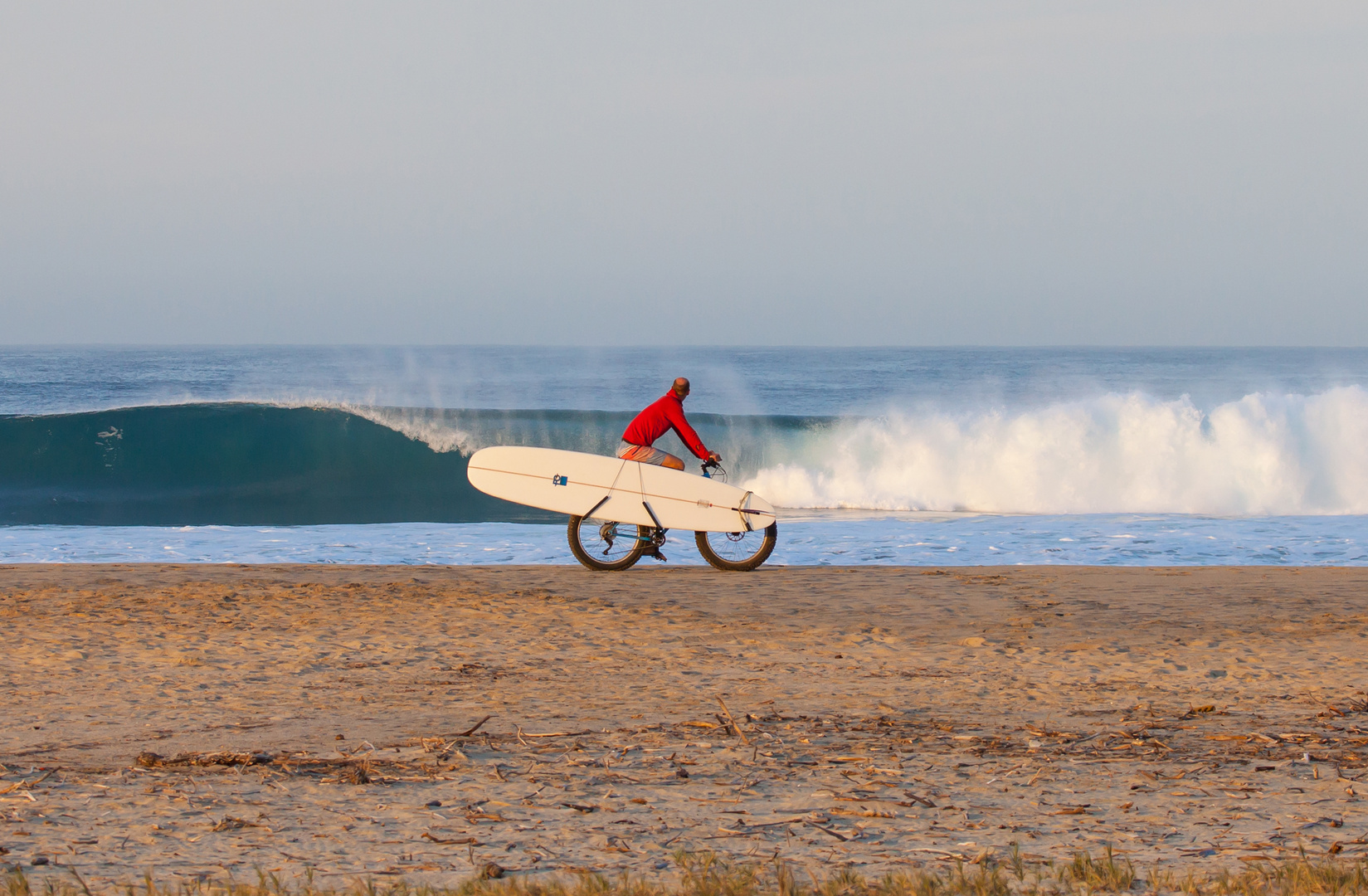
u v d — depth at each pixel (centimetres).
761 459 8238
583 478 4197
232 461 8969
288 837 1399
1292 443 7581
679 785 1656
